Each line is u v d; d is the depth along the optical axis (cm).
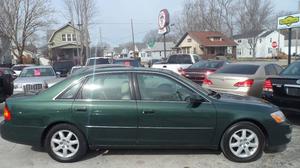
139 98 472
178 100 473
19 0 3841
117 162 474
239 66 930
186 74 1248
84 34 4275
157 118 464
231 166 456
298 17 1461
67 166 462
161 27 2123
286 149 526
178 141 471
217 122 466
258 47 7269
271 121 469
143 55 8831
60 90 478
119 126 467
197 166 456
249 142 471
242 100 492
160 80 482
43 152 521
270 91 692
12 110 476
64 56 5647
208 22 7088
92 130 468
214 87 903
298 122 717
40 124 468
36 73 1273
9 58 4794
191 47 6444
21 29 3953
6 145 560
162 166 457
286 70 765
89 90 477
